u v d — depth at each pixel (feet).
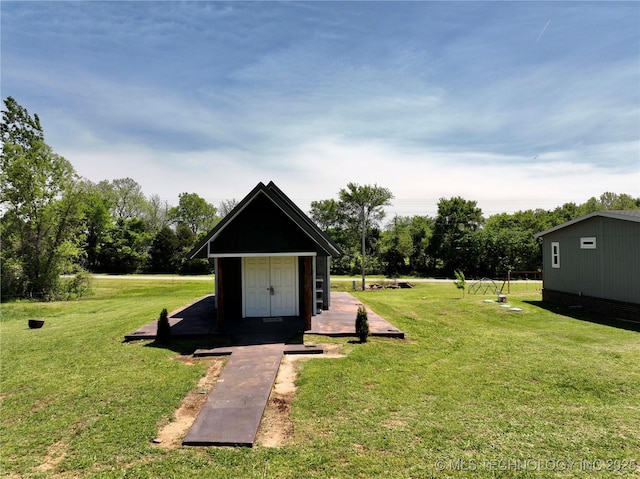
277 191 45.83
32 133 99.30
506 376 24.61
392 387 22.72
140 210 205.98
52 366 27.30
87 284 91.86
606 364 26.96
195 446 16.57
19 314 56.49
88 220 150.10
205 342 31.83
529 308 51.85
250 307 40.65
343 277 128.47
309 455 15.69
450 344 32.40
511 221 156.76
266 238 34.37
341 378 24.00
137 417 19.20
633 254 41.65
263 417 19.15
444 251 136.67
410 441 16.66
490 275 128.16
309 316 34.94
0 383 24.20
